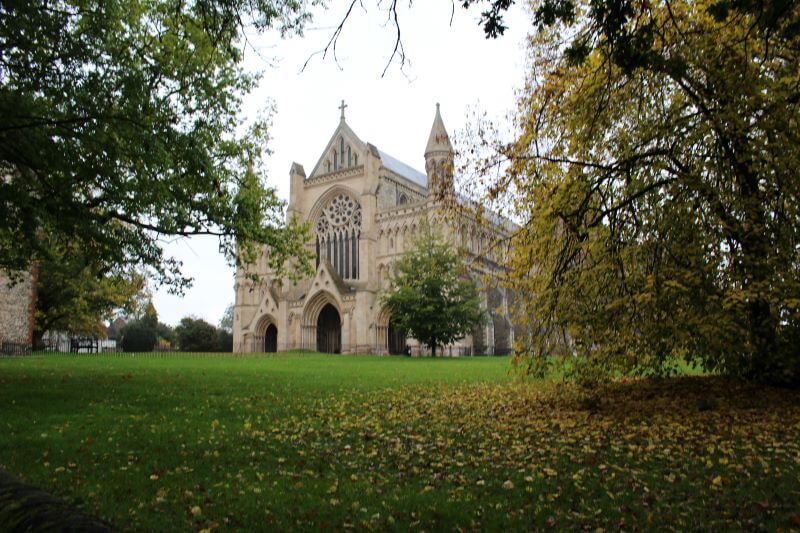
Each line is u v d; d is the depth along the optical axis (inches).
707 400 537.6
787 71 514.3
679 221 564.7
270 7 483.2
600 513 265.9
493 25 363.9
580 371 596.7
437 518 259.0
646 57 395.9
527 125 625.6
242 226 872.3
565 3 380.8
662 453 374.9
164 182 729.6
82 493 281.1
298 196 3056.1
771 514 262.7
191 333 3230.8
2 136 580.1
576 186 601.6
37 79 599.2
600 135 626.8
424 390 743.7
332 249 2987.2
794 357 539.5
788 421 454.6
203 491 291.6
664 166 571.8
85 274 2122.3
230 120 878.4
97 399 581.6
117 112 639.8
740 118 524.1
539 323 617.6
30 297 1604.3
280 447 393.7
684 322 516.1
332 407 582.2
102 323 3102.9
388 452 386.0
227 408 555.5
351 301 2733.8
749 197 540.1
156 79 763.4
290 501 277.6
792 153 516.7
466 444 410.3
